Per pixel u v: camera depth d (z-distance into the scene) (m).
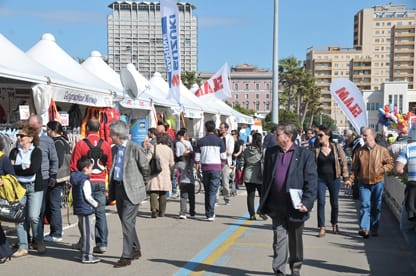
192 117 21.75
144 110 17.12
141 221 10.23
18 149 6.98
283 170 5.61
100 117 13.17
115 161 6.59
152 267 6.55
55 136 8.07
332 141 9.01
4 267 6.46
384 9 159.75
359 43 151.00
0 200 6.61
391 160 8.62
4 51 10.55
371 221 8.81
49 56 13.38
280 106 90.25
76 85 11.20
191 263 6.79
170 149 10.77
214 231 9.13
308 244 8.13
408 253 7.48
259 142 10.29
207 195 10.30
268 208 5.73
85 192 6.60
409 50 143.00
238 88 123.62
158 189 10.54
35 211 7.00
